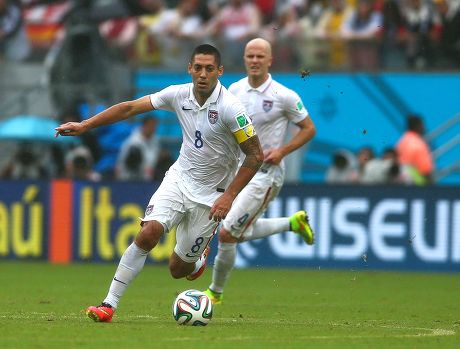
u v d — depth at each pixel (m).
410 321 36.44
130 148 69.81
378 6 74.62
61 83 76.19
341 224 62.75
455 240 61.28
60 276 56.91
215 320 35.28
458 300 45.88
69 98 74.94
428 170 68.19
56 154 73.81
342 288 51.78
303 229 43.44
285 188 63.41
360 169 68.62
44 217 67.75
